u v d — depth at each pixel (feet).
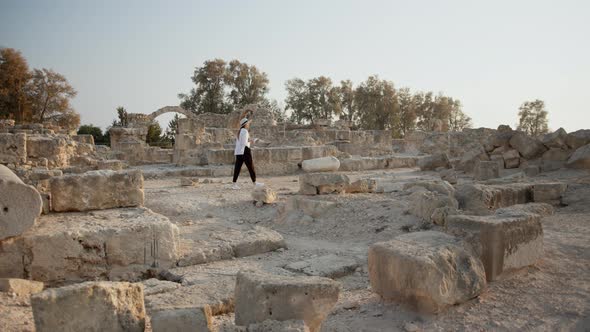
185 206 32.40
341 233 24.94
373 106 213.87
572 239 19.51
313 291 10.93
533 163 46.47
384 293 14.10
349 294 15.60
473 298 13.41
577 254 17.29
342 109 218.79
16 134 41.11
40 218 19.65
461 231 15.34
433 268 12.62
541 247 16.15
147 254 18.47
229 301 14.29
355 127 215.10
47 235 16.84
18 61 147.64
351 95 217.97
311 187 31.14
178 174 51.78
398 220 24.68
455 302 12.89
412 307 13.12
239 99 200.13
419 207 24.36
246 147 39.73
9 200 16.11
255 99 199.62
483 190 26.05
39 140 44.06
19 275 16.48
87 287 10.54
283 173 55.88
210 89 195.93
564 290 13.96
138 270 18.29
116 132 81.97
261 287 10.96
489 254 14.65
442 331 11.83
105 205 21.61
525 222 15.55
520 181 34.58
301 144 74.54
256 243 21.59
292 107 214.48
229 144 70.08
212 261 20.01
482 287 13.55
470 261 13.79
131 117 94.32
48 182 20.90
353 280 17.49
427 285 12.57
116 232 17.84
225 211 31.60
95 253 17.54
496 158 49.24
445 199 23.52
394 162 64.95
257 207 32.07
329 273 17.75
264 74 201.36
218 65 194.39
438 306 12.57
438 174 50.47
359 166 60.49
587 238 19.69
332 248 22.33
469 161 50.39
